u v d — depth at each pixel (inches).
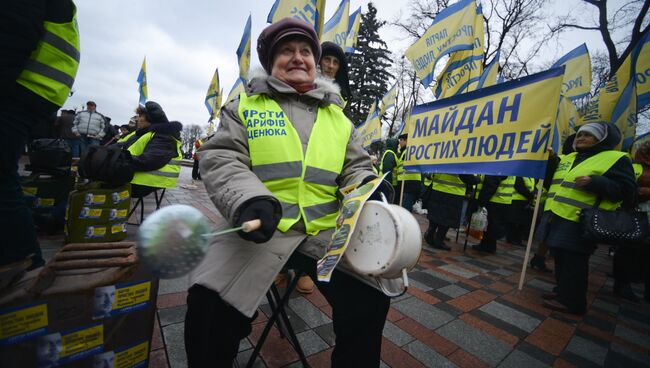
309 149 46.3
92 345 35.7
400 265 32.9
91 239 111.3
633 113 185.9
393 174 228.2
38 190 128.8
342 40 195.0
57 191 132.9
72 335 34.3
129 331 38.9
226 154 41.4
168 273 24.7
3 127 44.6
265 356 64.0
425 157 158.6
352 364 38.5
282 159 44.4
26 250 51.9
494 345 79.4
